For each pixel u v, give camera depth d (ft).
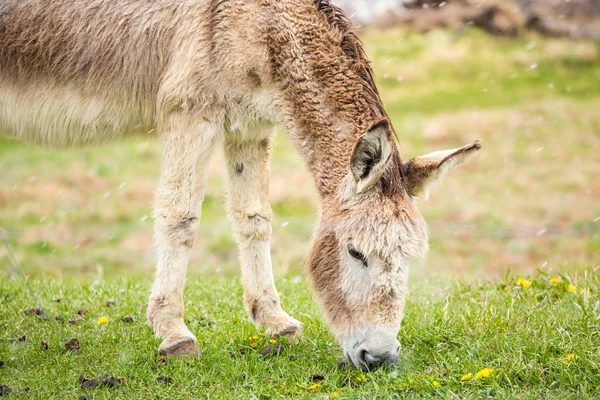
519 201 190.29
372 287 48.16
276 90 56.24
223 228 171.63
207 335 59.93
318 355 54.49
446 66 307.78
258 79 56.44
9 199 194.59
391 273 47.73
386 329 47.75
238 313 66.49
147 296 72.38
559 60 309.01
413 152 229.45
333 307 50.52
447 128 247.70
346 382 49.85
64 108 62.13
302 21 55.42
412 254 47.93
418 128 249.75
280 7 55.72
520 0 347.77
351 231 48.60
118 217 182.60
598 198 191.21
